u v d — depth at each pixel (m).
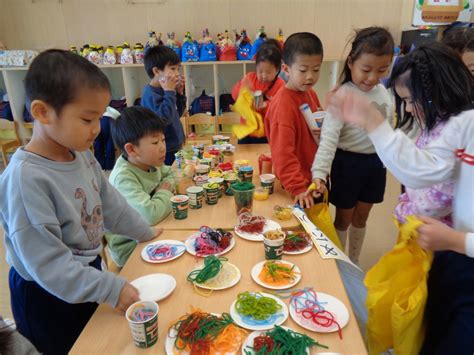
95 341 0.86
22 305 1.12
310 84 1.69
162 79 2.56
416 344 1.07
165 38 4.49
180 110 3.07
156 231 1.37
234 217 1.50
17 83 4.31
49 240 0.93
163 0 4.38
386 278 1.06
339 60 4.27
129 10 4.43
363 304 1.34
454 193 0.93
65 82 0.89
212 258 1.12
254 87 2.79
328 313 0.92
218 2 4.36
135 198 1.50
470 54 1.54
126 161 1.66
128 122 1.59
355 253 2.30
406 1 4.24
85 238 1.11
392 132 0.91
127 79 4.36
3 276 2.34
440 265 1.01
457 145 0.86
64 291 0.94
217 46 4.23
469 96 0.89
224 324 0.88
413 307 0.96
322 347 0.82
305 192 1.60
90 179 1.15
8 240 1.04
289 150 1.66
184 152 2.22
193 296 1.00
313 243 1.26
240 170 1.80
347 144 1.91
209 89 4.76
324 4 4.31
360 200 2.11
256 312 0.91
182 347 0.82
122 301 0.96
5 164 4.15
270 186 1.72
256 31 4.45
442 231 0.88
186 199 1.50
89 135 0.98
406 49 4.12
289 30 4.43
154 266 1.16
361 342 0.83
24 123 4.42
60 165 1.02
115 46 4.56
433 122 0.92
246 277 1.08
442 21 4.17
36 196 0.93
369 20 4.34
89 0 4.41
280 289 1.02
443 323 1.00
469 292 0.95
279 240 1.14
